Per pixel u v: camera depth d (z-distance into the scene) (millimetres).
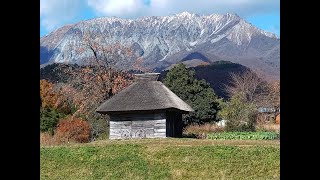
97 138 40500
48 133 36219
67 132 36219
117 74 50625
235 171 22016
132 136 35375
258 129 47500
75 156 24438
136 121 35500
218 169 22266
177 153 24531
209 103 53688
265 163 22688
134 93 36031
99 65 50031
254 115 48312
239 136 38250
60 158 24156
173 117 37438
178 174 21766
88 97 47844
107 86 49562
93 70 49812
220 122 53219
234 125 47094
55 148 26047
